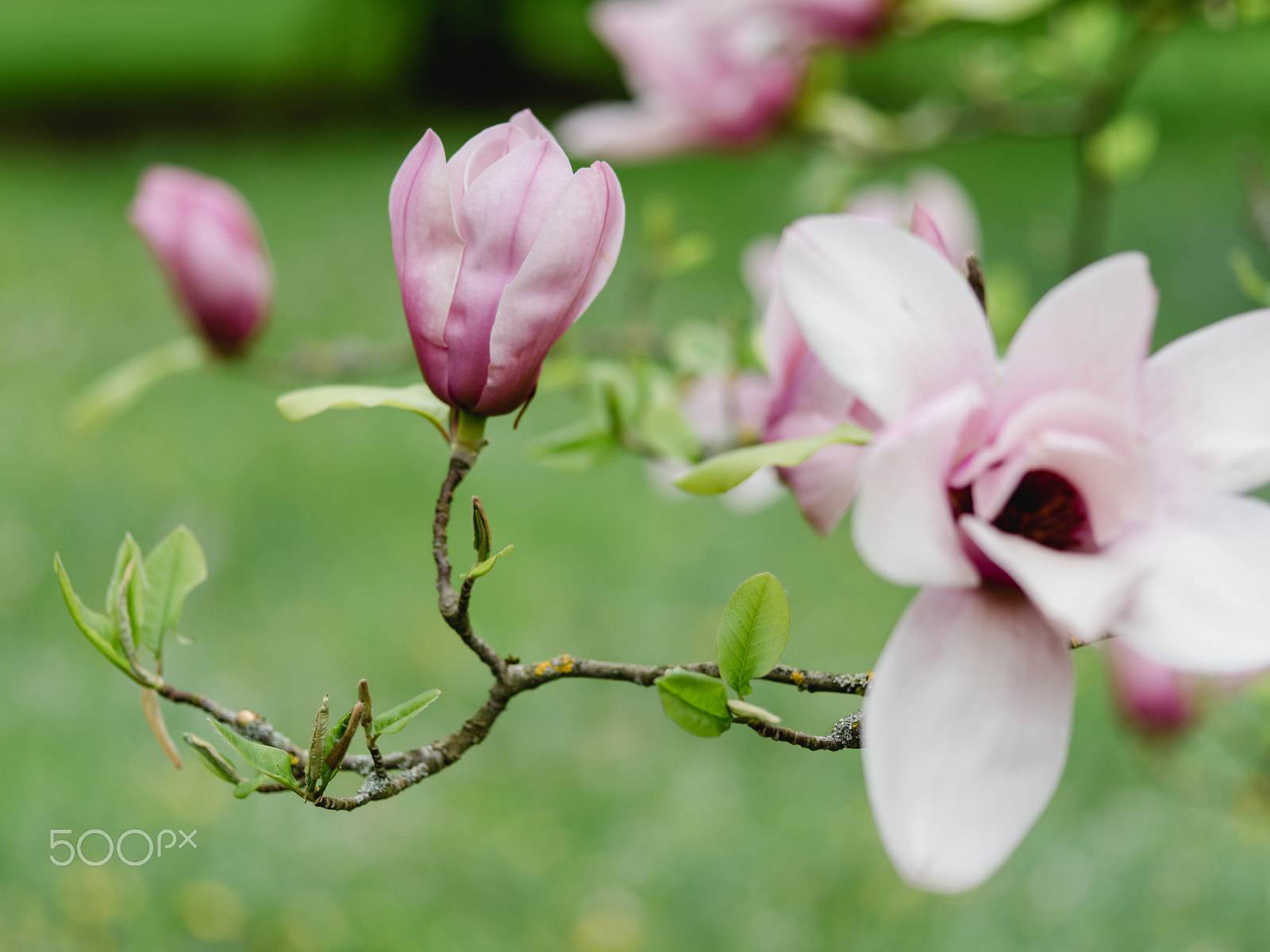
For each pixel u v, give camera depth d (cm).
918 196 150
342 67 1433
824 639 423
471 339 114
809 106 181
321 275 790
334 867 315
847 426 116
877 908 308
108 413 167
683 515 511
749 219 878
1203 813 314
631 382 140
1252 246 695
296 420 117
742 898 315
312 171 1064
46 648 390
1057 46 197
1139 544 111
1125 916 293
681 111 179
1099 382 111
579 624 433
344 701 379
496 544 482
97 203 976
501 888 317
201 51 1551
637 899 316
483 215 113
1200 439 112
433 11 1373
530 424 566
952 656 109
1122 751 344
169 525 484
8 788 319
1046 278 699
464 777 357
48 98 1346
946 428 108
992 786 108
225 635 411
